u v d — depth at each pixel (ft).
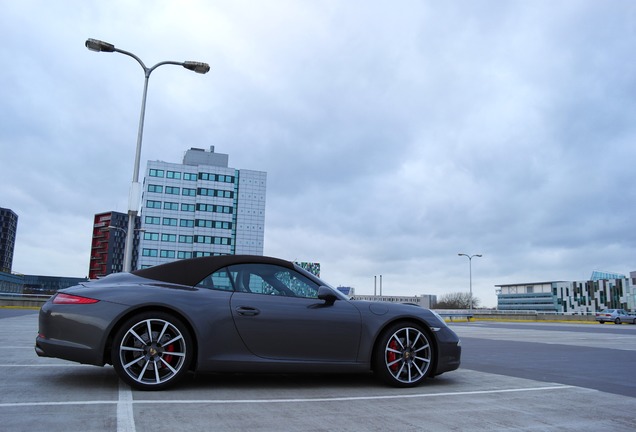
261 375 18.67
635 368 25.32
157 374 14.85
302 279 17.11
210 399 14.20
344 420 12.47
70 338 14.51
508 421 12.91
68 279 580.71
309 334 16.12
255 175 434.71
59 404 12.94
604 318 147.95
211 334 15.20
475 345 40.11
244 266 16.69
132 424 11.25
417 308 18.19
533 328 85.97
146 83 62.44
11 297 100.73
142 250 384.47
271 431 11.24
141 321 14.74
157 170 397.80
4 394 14.05
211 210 404.98
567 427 12.48
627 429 12.41
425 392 16.62
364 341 16.74
